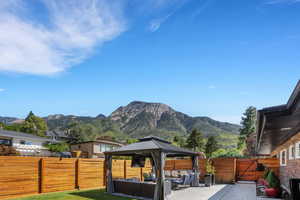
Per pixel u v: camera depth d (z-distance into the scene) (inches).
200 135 2096.5
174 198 417.4
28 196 406.9
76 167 507.8
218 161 706.8
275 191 417.1
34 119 2463.1
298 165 335.6
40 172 438.3
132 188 454.6
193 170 597.6
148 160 730.8
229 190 519.2
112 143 1558.8
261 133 252.8
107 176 489.7
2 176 380.8
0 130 1272.1
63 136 2443.4
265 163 618.8
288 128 221.1
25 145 1263.5
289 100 138.5
